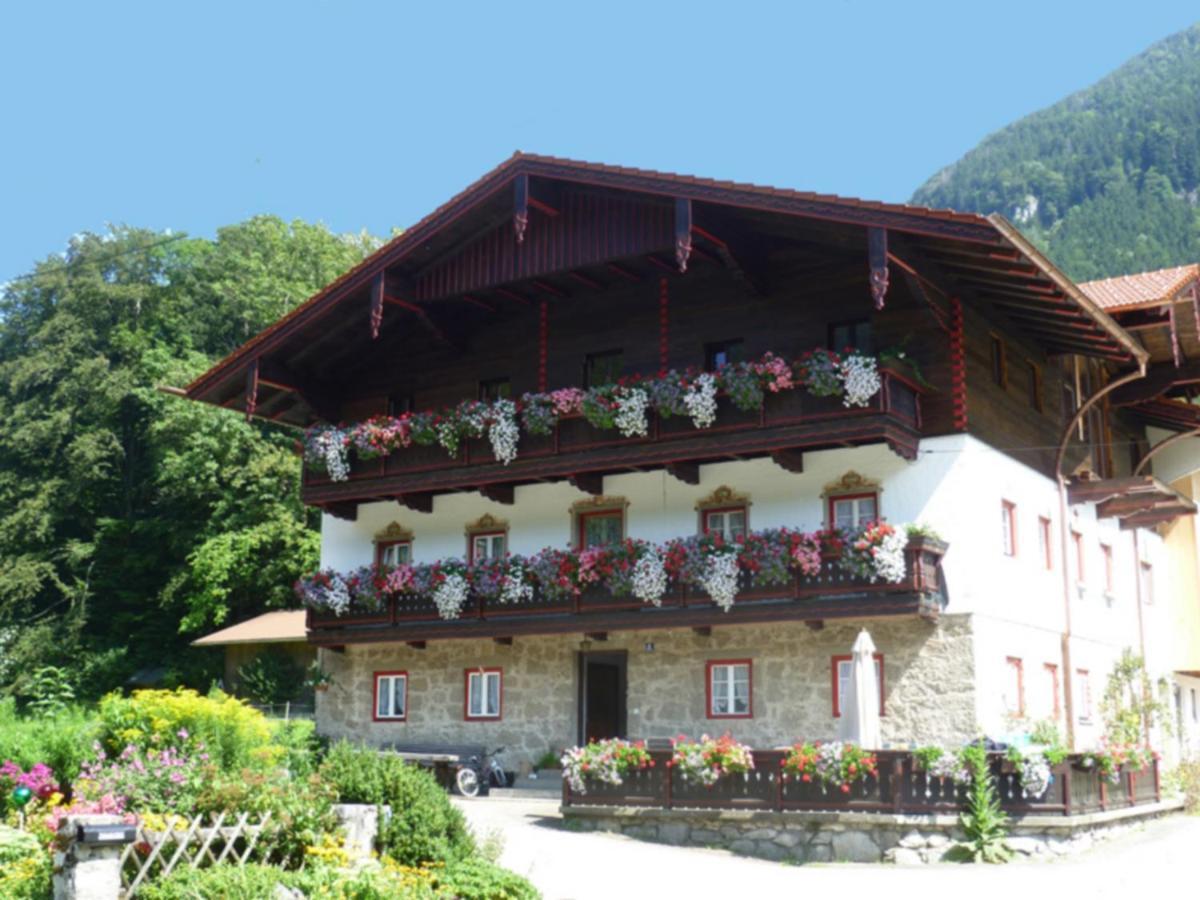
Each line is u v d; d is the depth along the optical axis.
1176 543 31.91
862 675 19.38
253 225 54.25
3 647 47.44
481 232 25.69
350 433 27.55
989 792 18.28
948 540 22.20
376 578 27.06
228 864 12.26
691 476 24.48
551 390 26.62
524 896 13.23
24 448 50.34
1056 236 132.50
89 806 14.97
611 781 20.14
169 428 47.75
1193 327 26.20
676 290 25.50
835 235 22.50
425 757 25.00
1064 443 25.58
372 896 11.77
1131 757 21.00
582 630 24.41
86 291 52.59
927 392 22.77
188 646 48.59
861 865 17.84
